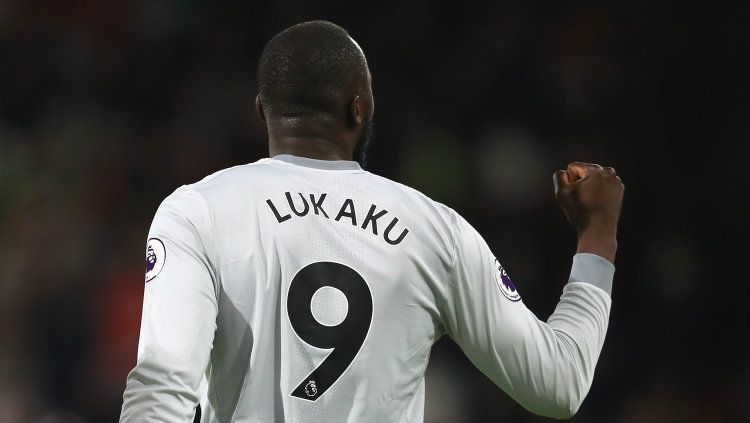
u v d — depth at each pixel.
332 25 9.05
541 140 35.94
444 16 38.44
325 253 8.34
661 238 34.22
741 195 35.22
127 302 29.84
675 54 38.03
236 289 8.19
